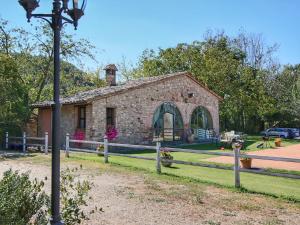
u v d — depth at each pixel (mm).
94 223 6750
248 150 23453
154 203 8344
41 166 14344
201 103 29141
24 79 30062
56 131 4652
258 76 47688
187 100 27781
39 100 30531
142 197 8898
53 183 4613
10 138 23203
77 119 23219
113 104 22547
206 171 13297
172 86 26562
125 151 22359
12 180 4750
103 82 45094
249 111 42031
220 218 7223
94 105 21625
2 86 22406
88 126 21891
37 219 4816
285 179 11898
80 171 12867
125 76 50250
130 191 9562
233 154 10352
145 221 6949
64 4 4715
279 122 47719
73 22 4980
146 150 23156
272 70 49750
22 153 19766
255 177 12312
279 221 7062
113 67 28984
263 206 8219
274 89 48656
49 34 29172
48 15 4719
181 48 42188
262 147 25891
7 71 23000
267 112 43062
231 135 25625
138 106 24047
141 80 27656
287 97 48156
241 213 7621
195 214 7488
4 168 13734
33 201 4867
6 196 4422
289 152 21859
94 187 9992
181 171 13219
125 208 7863
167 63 41812
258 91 42344
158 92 25453
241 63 45719
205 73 39344
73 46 30000
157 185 10414
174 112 26688
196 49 42656
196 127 28516
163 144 25516
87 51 30656
